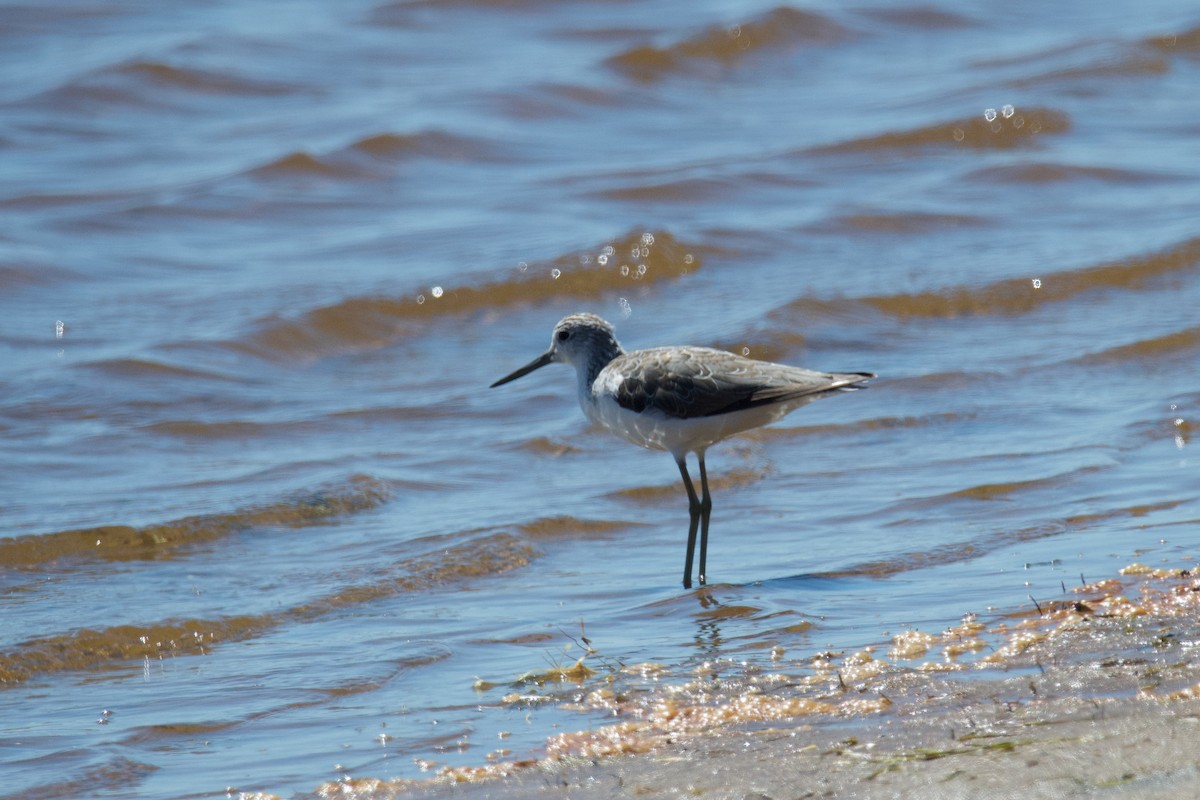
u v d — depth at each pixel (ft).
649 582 37.76
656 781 23.61
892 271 68.90
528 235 74.43
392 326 65.10
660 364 38.83
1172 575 33.76
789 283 68.03
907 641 30.48
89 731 28.68
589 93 96.89
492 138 88.69
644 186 81.00
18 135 87.97
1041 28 114.01
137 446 50.72
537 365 43.73
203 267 70.79
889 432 50.42
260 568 39.63
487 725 27.68
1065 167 82.89
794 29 108.88
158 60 96.99
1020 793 21.20
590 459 49.32
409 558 39.86
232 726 28.68
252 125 91.09
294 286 67.31
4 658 32.96
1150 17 115.14
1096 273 67.36
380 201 80.07
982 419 51.08
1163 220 74.54
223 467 48.62
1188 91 98.68
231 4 113.39
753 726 26.07
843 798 21.91
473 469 48.44
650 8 115.03
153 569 39.78
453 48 106.22
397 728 27.91
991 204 78.43
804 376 37.78
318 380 59.11
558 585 37.76
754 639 32.04
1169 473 43.98
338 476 46.88
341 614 35.99
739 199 80.74
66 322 63.21
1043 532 39.29
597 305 67.51
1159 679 26.18
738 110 96.53
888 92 98.84
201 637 34.60
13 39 104.47
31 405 53.98
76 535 41.73
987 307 65.05
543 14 113.39
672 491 45.55
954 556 37.76
